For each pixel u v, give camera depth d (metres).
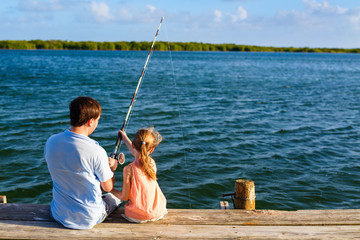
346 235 2.83
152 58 71.56
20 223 2.92
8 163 6.43
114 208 3.19
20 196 5.20
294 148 7.92
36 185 5.57
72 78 23.53
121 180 5.88
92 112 2.56
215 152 7.48
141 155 2.85
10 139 7.90
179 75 28.97
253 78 27.62
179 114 11.50
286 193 5.58
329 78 29.30
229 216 3.17
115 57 73.06
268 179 6.12
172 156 7.15
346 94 18.05
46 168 6.27
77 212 2.75
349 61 81.38
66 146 2.55
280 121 10.80
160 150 7.51
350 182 6.04
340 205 5.23
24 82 20.00
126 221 3.02
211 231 2.88
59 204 2.79
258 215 3.19
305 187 5.81
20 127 9.04
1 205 3.23
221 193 5.57
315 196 5.49
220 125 10.01
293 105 14.07
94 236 2.74
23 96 14.44
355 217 3.14
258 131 9.42
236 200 3.48
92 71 31.14
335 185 5.90
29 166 6.34
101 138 8.22
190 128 9.56
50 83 19.88
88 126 2.62
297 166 6.78
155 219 3.01
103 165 2.62
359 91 19.55
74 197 2.72
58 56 72.06
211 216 3.16
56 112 11.10
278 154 7.46
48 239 2.69
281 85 22.27
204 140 8.38
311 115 11.91
